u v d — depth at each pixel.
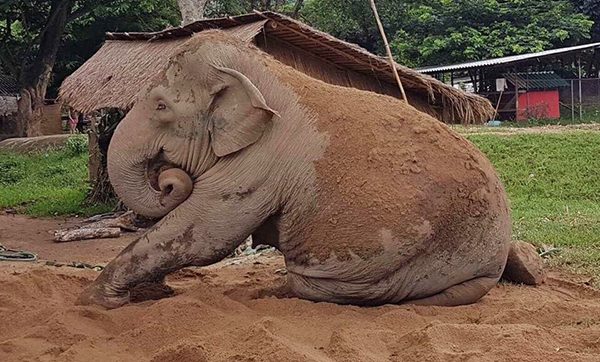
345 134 5.88
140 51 13.31
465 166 5.96
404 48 40.38
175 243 6.04
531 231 11.02
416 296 6.09
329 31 43.06
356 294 5.94
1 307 6.27
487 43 38.91
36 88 32.22
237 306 5.82
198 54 6.01
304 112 5.96
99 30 35.69
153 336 5.29
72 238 12.86
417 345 4.92
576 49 33.72
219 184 5.95
